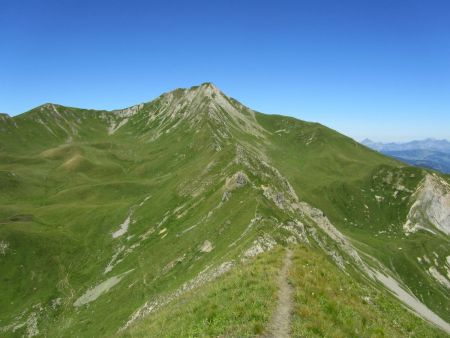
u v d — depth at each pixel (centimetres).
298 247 3522
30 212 18788
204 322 2148
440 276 19075
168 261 9262
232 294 2411
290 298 2312
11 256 13825
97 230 15988
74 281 12575
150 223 14662
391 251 19575
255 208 8269
